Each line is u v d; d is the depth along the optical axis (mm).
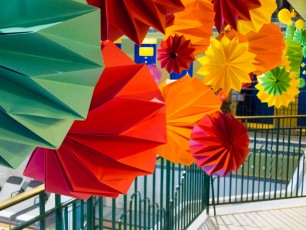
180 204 3836
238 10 683
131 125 374
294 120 8484
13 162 306
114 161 383
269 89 1249
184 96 584
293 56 1469
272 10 746
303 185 5270
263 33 859
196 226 4117
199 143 687
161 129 391
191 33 697
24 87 293
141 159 396
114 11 449
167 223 3438
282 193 5164
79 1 288
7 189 7035
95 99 365
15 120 298
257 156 6691
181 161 623
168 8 464
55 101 293
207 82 824
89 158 384
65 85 289
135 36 465
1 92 287
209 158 707
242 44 802
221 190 6465
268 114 8625
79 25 284
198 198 4285
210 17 672
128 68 371
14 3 281
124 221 2703
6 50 282
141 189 5203
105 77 368
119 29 460
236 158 758
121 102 363
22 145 313
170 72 781
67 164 395
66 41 281
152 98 379
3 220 5793
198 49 751
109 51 370
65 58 289
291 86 1255
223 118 748
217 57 803
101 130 372
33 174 427
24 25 283
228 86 822
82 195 429
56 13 286
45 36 272
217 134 706
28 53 285
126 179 408
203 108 600
